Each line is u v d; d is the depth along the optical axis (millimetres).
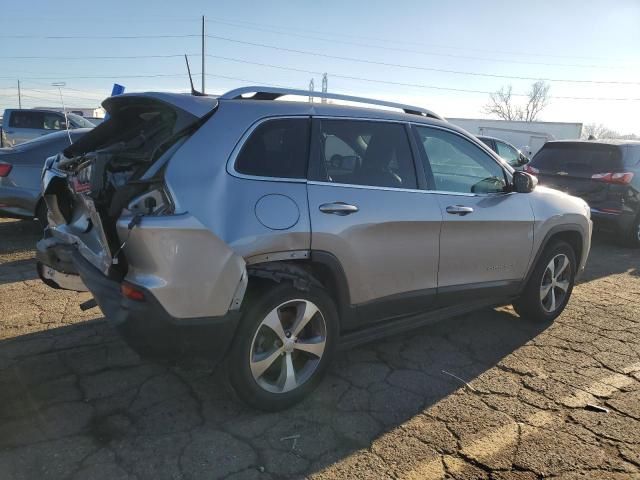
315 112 3305
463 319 4797
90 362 3627
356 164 3412
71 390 3264
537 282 4516
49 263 3652
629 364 3904
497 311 5043
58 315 4445
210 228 2695
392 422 3055
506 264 4199
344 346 3428
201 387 3357
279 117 3148
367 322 3518
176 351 2758
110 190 2934
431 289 3750
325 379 3555
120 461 2613
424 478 2576
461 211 3801
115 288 2838
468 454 2771
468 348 4141
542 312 4637
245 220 2826
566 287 4855
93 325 4246
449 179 3887
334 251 3145
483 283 4082
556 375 3699
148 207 2684
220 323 2777
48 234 3861
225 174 2852
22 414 2988
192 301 2689
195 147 2826
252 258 2855
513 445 2857
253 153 3000
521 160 12508
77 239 3375
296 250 3004
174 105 2977
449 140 3965
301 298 3070
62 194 3648
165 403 3154
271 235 2887
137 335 2691
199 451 2721
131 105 3387
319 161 3225
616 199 8055
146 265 2656
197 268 2676
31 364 3580
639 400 3371
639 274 6715
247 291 2957
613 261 7496
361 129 3480
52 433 2816
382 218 3348
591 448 2846
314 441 2848
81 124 16859
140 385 3348
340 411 3156
